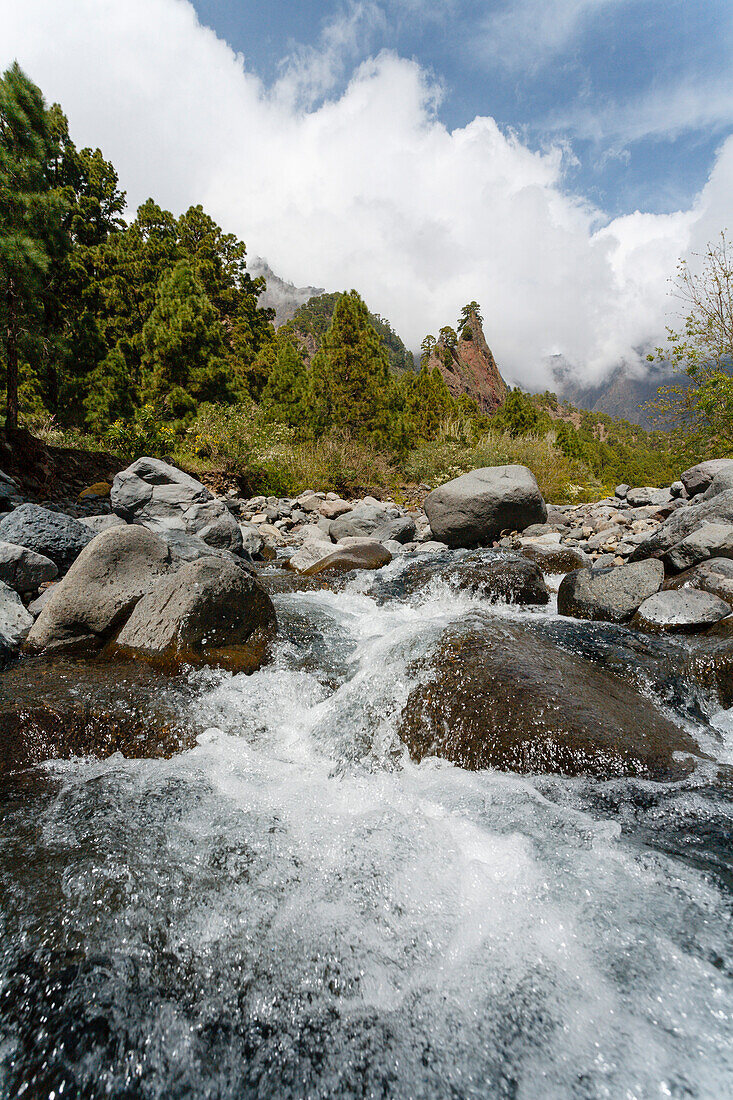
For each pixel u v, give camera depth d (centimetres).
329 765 273
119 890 183
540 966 154
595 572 479
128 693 314
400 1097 126
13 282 1001
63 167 1988
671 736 270
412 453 1780
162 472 796
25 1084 128
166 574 428
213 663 356
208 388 1695
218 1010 146
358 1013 145
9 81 1039
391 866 194
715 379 918
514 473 877
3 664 347
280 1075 132
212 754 276
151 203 2880
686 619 398
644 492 1125
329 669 375
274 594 564
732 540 458
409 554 766
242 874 191
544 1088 126
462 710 283
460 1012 144
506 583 532
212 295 2908
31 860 197
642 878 185
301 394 1941
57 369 1545
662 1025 137
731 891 178
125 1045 137
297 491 1380
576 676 309
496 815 222
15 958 157
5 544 450
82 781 249
